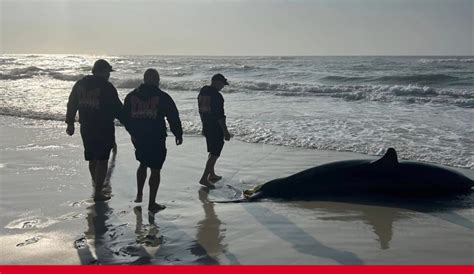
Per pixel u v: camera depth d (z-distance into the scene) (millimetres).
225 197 6867
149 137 6094
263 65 49906
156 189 6203
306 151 9875
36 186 7305
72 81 30797
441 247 4840
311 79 29578
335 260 4512
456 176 7086
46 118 14781
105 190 7184
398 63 48469
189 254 4676
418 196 6902
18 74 35969
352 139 10750
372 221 5750
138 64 61031
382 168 7039
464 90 20781
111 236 5176
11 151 9914
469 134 10969
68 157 9320
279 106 16719
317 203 6578
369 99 18734
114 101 6480
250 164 8867
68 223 5613
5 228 5434
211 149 7434
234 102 18047
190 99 19016
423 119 13391
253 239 5121
